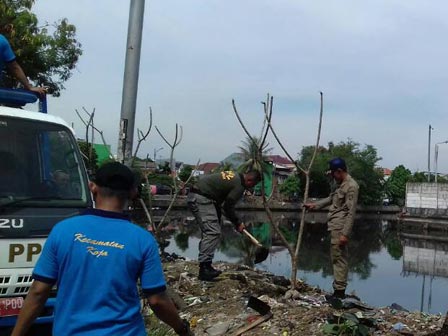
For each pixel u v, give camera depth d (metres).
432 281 17.48
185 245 21.25
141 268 2.81
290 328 5.62
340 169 6.99
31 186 4.50
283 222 44.88
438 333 5.13
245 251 19.17
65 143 4.89
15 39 13.81
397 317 6.25
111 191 2.93
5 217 4.11
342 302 6.56
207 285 7.65
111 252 2.76
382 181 74.19
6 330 4.01
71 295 2.72
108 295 2.71
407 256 26.69
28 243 4.09
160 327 5.76
